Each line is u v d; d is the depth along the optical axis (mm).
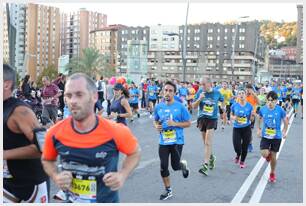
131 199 6262
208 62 127562
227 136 14188
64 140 2943
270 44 170500
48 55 130375
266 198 6602
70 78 2883
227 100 18359
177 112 6430
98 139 2916
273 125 7707
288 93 28141
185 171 6668
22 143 3391
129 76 35781
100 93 18906
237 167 9039
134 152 3051
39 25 125562
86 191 2951
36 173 3506
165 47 127625
